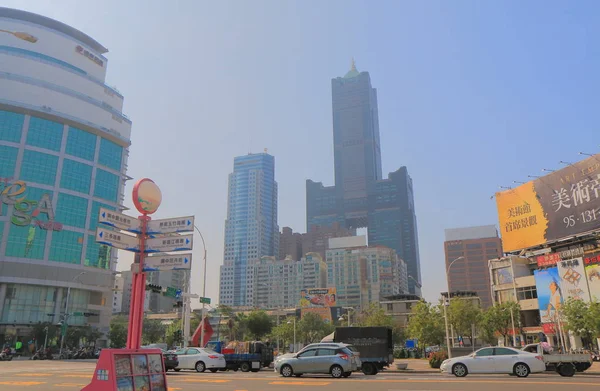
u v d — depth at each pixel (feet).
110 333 324.80
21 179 303.48
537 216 213.05
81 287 312.50
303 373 79.87
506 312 211.41
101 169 348.18
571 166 196.03
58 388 58.29
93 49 369.71
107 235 36.24
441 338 212.43
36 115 317.63
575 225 192.13
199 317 322.34
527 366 75.00
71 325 287.28
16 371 94.27
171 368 95.40
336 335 96.17
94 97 352.49
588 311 150.51
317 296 417.69
